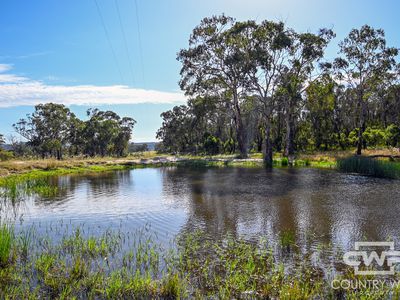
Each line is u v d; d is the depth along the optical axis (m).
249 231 11.15
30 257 8.55
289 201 16.19
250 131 62.62
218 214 13.66
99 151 84.81
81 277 7.33
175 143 84.88
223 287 6.89
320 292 6.67
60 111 78.44
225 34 43.81
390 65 40.16
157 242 9.99
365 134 46.94
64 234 10.89
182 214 13.77
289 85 42.78
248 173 29.31
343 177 25.16
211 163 40.22
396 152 38.66
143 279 7.05
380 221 12.22
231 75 46.81
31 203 16.52
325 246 9.53
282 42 39.28
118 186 22.47
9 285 6.94
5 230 8.77
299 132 59.97
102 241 9.59
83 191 20.36
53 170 32.38
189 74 47.56
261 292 6.69
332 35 41.59
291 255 8.83
